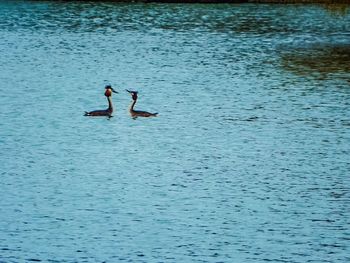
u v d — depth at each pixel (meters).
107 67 56.91
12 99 47.78
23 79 52.97
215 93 49.72
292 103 47.59
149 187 34.25
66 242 29.02
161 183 34.72
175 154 38.41
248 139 40.69
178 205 32.41
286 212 31.84
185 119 44.03
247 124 43.22
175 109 46.00
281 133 41.69
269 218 31.28
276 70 56.78
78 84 51.69
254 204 32.59
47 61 58.94
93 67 56.91
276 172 36.16
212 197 33.25
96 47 64.69
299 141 40.47
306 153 38.72
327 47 66.50
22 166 36.56
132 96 44.53
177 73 55.19
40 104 46.75
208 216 31.36
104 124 43.03
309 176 35.75
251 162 37.44
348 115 45.19
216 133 41.62
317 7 89.00
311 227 30.55
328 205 32.59
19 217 31.00
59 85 51.34
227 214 31.59
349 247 29.00
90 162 37.22
